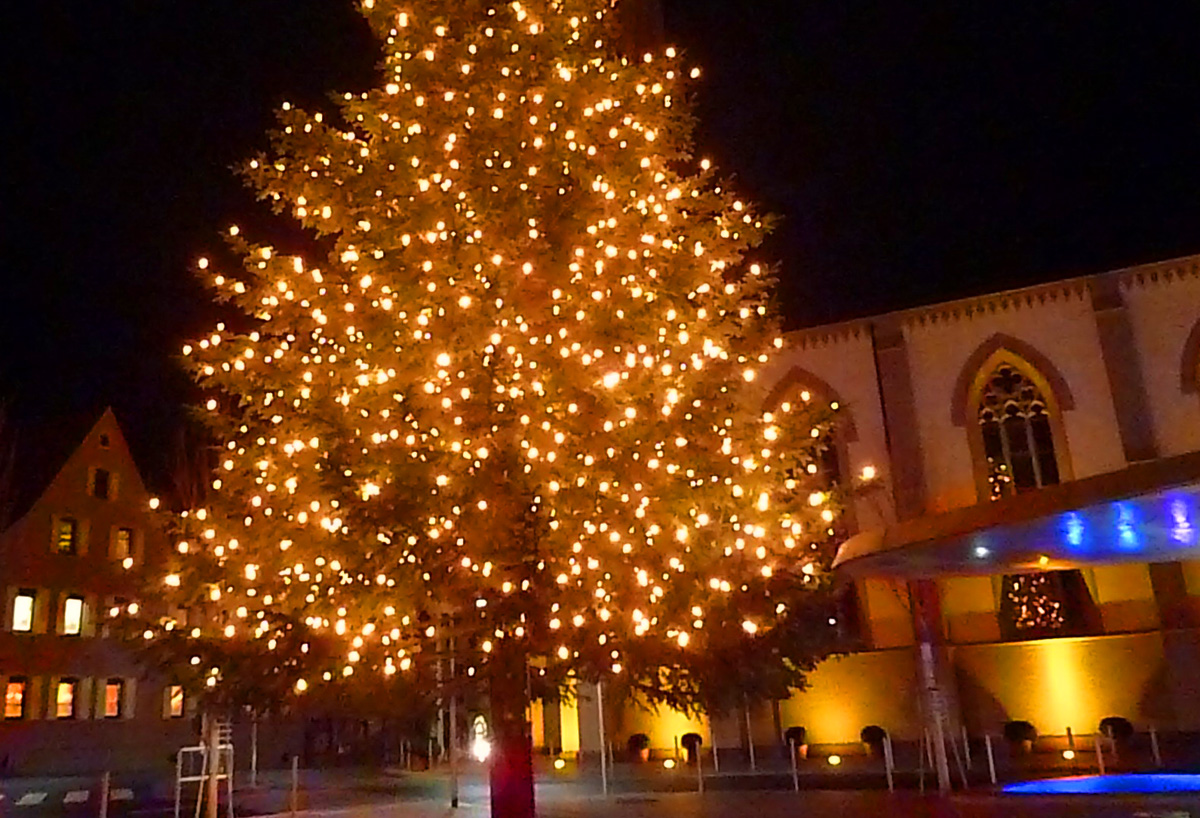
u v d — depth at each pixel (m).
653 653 12.16
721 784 27.27
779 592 12.62
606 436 11.64
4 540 37.34
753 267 13.83
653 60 15.12
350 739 43.62
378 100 14.59
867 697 32.41
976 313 34.38
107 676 39.88
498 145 13.17
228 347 13.45
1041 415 33.59
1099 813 15.01
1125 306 33.06
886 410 34.31
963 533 12.27
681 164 22.58
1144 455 31.80
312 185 13.75
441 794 28.27
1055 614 31.78
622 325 12.16
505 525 11.47
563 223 12.63
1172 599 30.62
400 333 12.23
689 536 11.58
